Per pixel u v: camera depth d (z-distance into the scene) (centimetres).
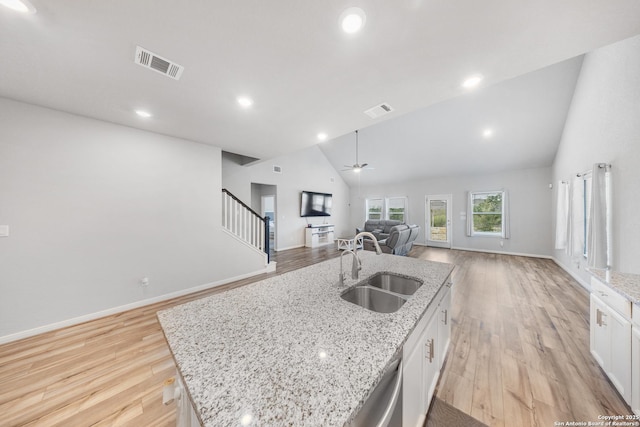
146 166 304
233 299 125
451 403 147
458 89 207
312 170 778
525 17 128
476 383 164
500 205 652
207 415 55
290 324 98
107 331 237
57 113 244
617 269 241
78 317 255
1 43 145
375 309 153
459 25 135
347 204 951
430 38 145
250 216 437
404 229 558
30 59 162
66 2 117
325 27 136
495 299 316
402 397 92
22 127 226
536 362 185
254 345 83
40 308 235
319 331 92
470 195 690
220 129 300
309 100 225
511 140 524
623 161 234
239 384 64
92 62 166
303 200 734
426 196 773
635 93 214
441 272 176
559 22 132
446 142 580
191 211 347
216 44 150
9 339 219
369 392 63
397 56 162
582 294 334
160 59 164
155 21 130
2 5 116
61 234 246
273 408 56
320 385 64
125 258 288
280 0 119
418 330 114
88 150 262
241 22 132
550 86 393
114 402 149
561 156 480
